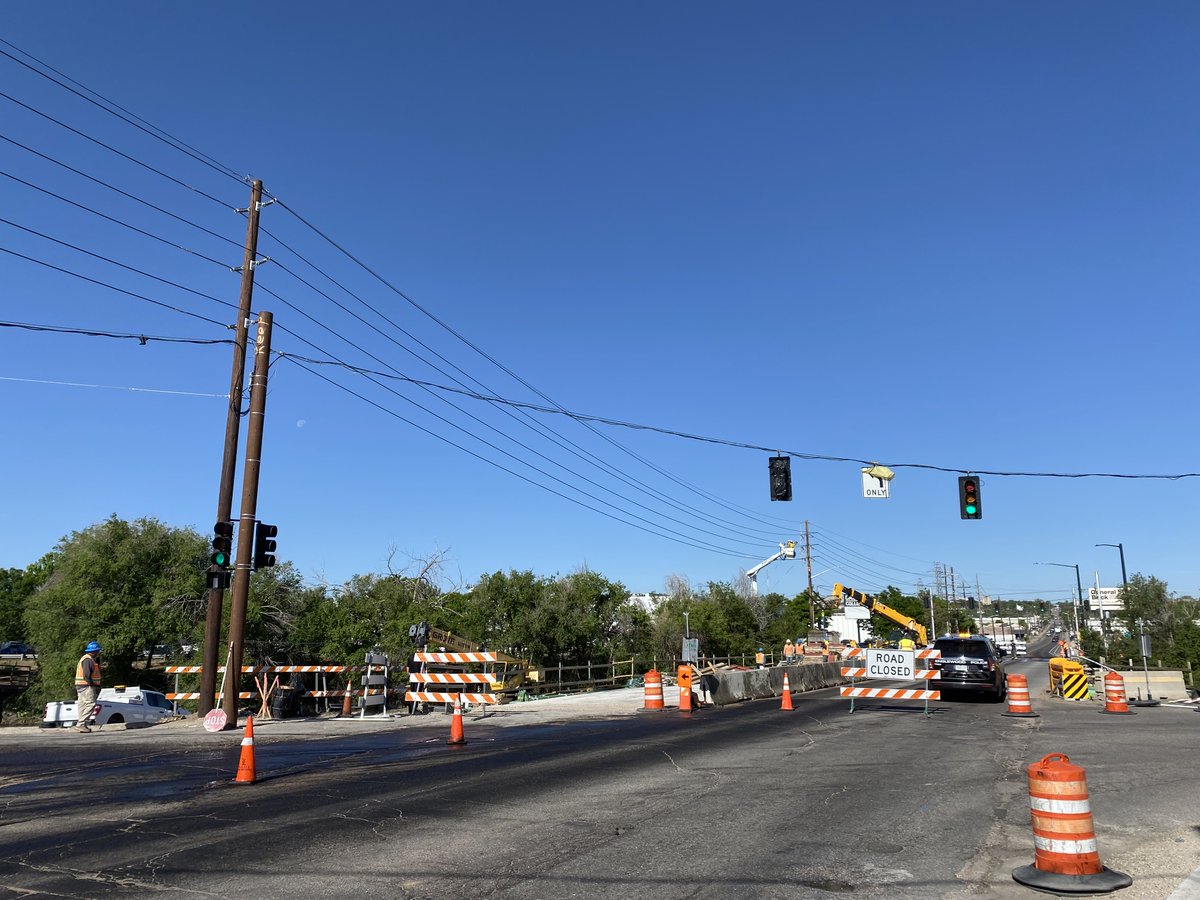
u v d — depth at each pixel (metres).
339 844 7.55
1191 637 65.81
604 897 6.12
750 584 79.56
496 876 6.61
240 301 20.70
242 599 19.34
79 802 9.50
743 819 8.70
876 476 27.20
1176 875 6.71
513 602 40.03
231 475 20.34
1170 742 15.11
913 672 20.61
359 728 18.70
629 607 49.69
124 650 34.66
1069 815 6.63
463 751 14.14
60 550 36.59
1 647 74.50
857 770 11.92
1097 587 98.25
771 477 23.22
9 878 6.49
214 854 7.20
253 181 21.11
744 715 20.77
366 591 40.00
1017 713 20.23
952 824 8.55
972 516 24.09
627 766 12.29
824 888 6.39
